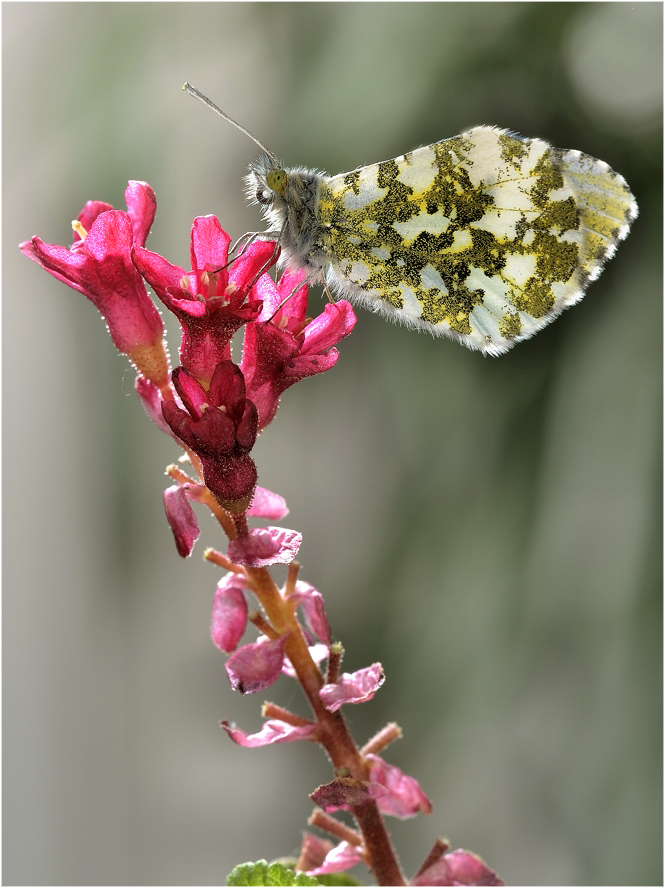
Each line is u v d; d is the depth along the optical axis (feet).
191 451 0.65
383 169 0.71
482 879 0.65
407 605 0.85
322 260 0.71
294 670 0.65
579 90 0.81
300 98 0.85
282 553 0.64
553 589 0.81
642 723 0.79
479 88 0.82
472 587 0.83
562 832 0.80
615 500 0.80
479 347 0.72
